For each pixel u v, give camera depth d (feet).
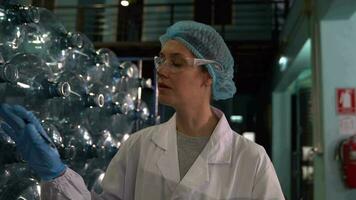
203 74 3.67
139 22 19.93
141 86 8.93
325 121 9.02
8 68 3.92
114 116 7.42
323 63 9.22
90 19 20.04
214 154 3.62
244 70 20.08
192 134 3.79
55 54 5.71
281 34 16.48
